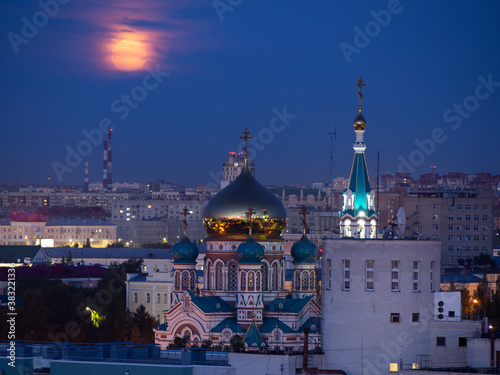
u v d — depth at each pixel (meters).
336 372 150.38
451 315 154.62
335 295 154.12
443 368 144.00
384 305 153.12
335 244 154.25
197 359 153.50
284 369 148.62
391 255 153.50
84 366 152.12
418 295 154.00
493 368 142.88
